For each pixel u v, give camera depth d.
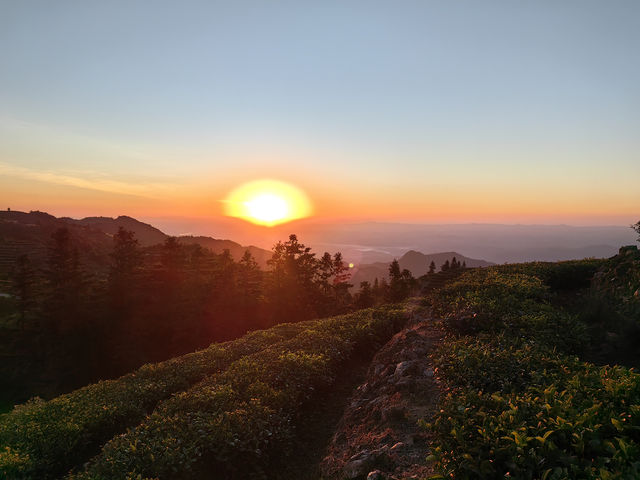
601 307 13.62
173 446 8.83
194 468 8.64
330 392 13.94
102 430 13.78
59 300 63.06
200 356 21.27
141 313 63.25
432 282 30.56
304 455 10.23
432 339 14.05
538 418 5.60
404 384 10.52
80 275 68.44
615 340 11.23
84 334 58.22
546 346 9.75
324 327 21.33
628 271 14.43
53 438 12.55
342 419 11.45
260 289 73.00
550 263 22.81
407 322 19.11
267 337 23.48
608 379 6.42
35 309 68.12
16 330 60.59
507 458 5.08
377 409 10.30
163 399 16.05
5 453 11.23
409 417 8.99
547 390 6.36
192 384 17.41
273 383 12.60
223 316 63.50
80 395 17.66
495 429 5.54
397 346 14.48
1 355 54.72
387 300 79.25
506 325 11.70
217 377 14.81
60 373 52.94
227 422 9.62
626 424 5.04
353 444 9.23
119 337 58.62
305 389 12.56
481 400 6.91
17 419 14.93
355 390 13.54
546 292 16.06
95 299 65.62
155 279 72.69
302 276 72.75
